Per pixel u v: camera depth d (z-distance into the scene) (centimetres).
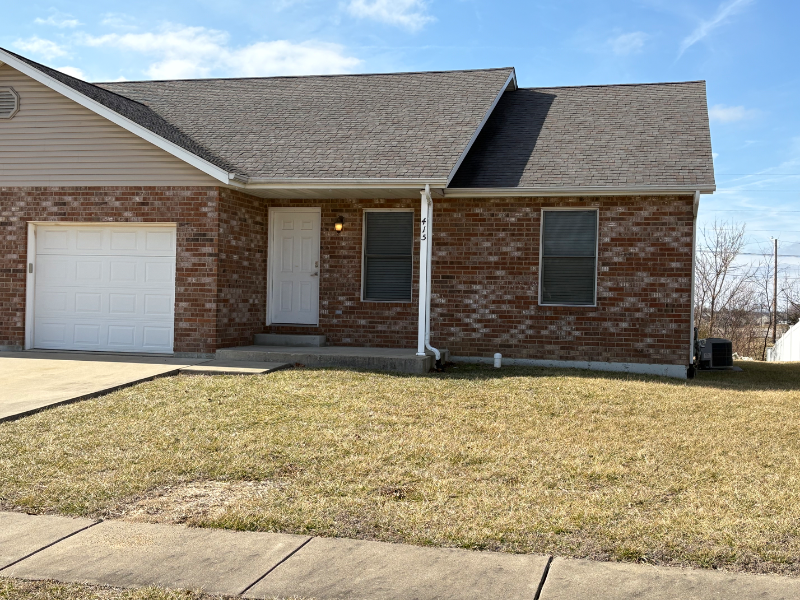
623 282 1324
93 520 545
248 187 1296
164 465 666
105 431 775
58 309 1370
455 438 770
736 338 3753
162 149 1305
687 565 473
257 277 1448
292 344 1441
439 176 1209
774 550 490
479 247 1383
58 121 1341
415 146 1333
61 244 1369
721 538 507
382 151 1326
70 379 1040
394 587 439
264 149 1380
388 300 1453
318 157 1325
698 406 966
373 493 602
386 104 1562
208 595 429
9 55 1314
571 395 1012
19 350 1366
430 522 539
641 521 539
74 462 672
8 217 1368
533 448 736
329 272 1466
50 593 429
